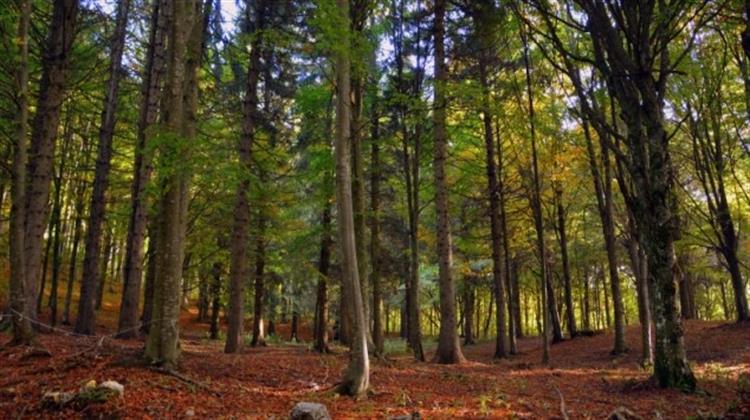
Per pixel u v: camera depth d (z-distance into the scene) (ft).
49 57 37.37
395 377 32.22
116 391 19.81
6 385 21.70
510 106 52.01
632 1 27.76
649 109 29.17
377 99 50.60
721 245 62.18
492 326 168.35
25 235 35.88
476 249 72.54
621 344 53.26
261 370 29.76
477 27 43.62
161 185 27.09
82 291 48.08
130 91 58.95
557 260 99.71
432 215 83.82
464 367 43.14
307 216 78.38
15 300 29.66
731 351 44.86
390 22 51.01
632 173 29.86
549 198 70.95
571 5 38.75
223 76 62.23
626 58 28.14
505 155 67.00
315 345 52.06
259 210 56.59
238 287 43.09
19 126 29.86
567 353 59.88
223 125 54.90
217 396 22.20
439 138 47.62
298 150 61.36
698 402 25.03
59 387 21.25
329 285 69.97
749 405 21.24
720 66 43.29
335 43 23.98
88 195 78.43
